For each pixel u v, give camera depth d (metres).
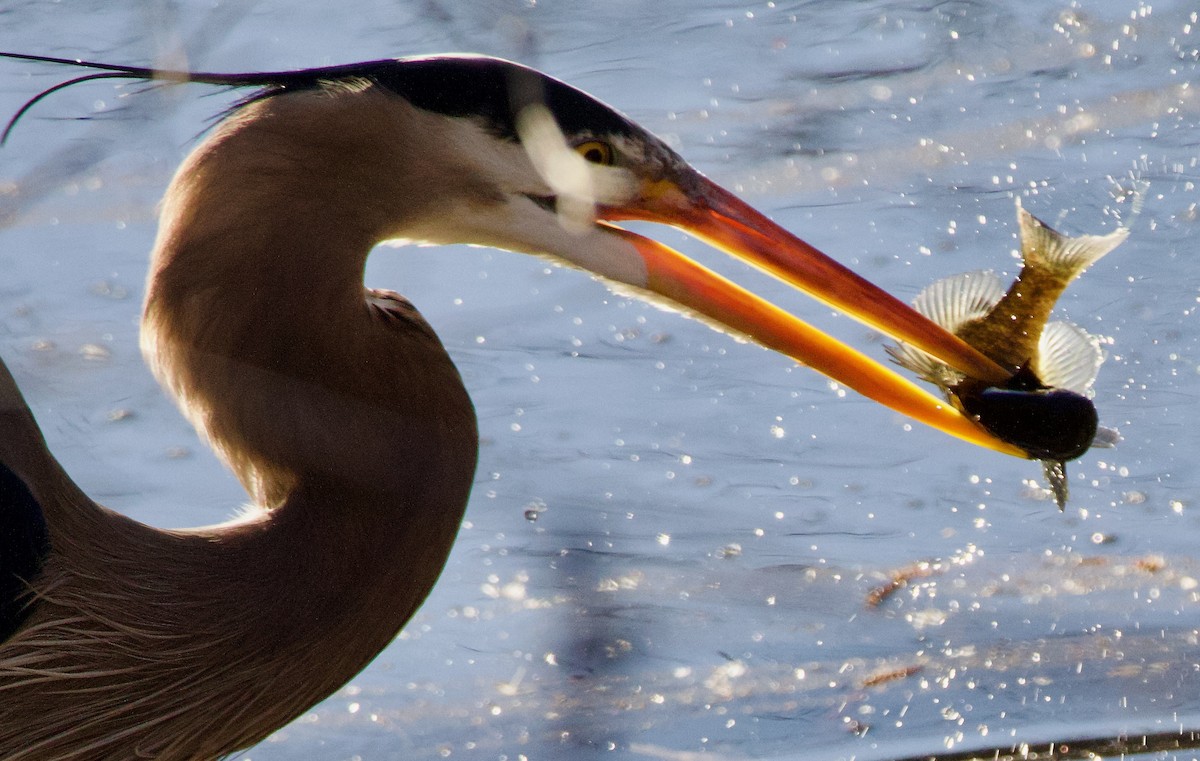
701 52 15.59
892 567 9.79
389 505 6.42
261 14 14.81
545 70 15.40
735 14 15.95
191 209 6.38
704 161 14.20
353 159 6.54
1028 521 10.20
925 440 11.09
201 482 10.59
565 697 8.80
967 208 13.36
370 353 6.49
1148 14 15.75
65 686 6.09
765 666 8.96
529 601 9.62
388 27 15.03
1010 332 7.21
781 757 8.23
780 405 11.48
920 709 8.51
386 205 6.64
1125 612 9.25
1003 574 9.66
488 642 9.29
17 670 6.00
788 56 15.57
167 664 6.19
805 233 13.18
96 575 6.13
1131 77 14.97
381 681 9.00
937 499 10.46
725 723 8.52
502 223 6.94
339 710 8.75
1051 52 15.33
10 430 6.07
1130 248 12.56
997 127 14.39
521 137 6.80
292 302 6.37
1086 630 9.10
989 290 7.38
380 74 6.73
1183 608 9.26
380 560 6.41
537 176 6.88
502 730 8.57
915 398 7.27
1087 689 8.61
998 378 7.16
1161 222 12.84
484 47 15.04
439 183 6.77
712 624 9.31
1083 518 10.20
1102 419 10.95
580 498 10.47
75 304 11.90
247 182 6.38
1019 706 8.51
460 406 6.65
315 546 6.34
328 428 6.39
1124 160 13.73
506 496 10.53
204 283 6.34
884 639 9.15
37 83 14.27
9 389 6.14
